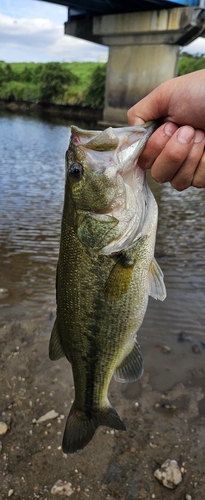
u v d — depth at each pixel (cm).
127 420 45
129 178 30
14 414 46
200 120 28
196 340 59
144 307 31
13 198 133
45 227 107
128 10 356
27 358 55
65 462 41
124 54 377
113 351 32
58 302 32
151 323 63
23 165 192
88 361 32
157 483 39
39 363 54
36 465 40
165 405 48
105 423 34
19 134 304
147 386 50
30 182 158
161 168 29
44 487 38
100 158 29
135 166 30
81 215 30
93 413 35
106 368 33
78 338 32
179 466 40
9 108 616
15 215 115
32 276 78
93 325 31
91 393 34
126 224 29
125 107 387
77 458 41
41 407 47
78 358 33
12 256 87
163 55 353
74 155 30
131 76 377
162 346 57
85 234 30
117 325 31
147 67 365
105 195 29
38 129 344
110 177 29
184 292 72
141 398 49
